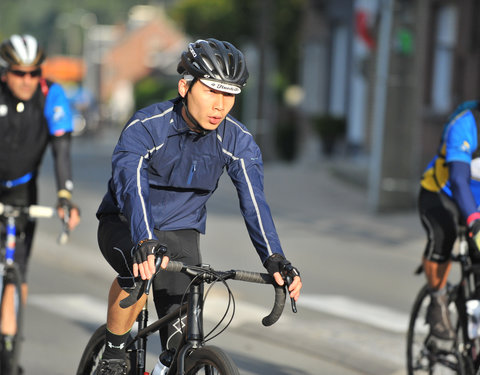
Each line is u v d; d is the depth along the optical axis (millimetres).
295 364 16812
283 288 9703
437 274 13961
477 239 12445
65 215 14297
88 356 12375
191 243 10977
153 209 10781
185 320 10773
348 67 67438
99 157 81875
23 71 14055
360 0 62281
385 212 38469
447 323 14008
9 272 14406
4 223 14641
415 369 15000
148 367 14531
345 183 52438
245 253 28422
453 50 50156
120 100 199875
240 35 96062
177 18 99125
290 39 95750
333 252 29500
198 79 10000
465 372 13656
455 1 49656
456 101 49219
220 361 9484
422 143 51719
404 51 38188
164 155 10477
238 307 21562
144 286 9352
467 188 12805
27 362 16578
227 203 42312
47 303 21703
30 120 14531
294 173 59031
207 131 10438
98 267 26250
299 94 92625
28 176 15016
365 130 62531
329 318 20578
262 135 70438
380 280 25156
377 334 19203
